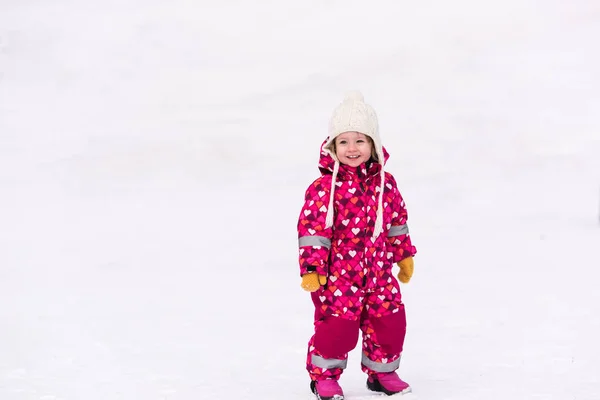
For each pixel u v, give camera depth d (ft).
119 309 20.57
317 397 12.76
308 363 12.88
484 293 21.08
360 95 12.94
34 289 23.44
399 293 13.00
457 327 17.49
